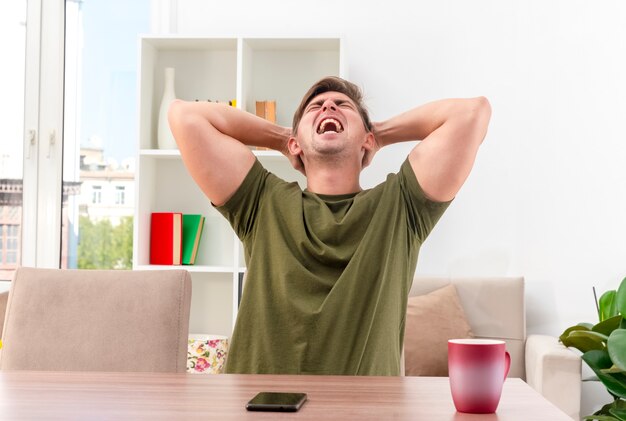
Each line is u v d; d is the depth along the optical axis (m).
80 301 1.70
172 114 1.87
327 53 3.79
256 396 1.04
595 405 3.68
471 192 3.75
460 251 3.75
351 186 1.89
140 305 1.68
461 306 3.41
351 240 1.75
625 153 3.68
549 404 1.06
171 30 3.89
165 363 1.65
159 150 3.55
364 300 1.68
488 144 3.74
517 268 3.72
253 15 3.86
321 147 1.83
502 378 1.01
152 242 3.64
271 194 1.83
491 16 3.76
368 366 1.64
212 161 1.83
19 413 0.97
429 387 1.17
